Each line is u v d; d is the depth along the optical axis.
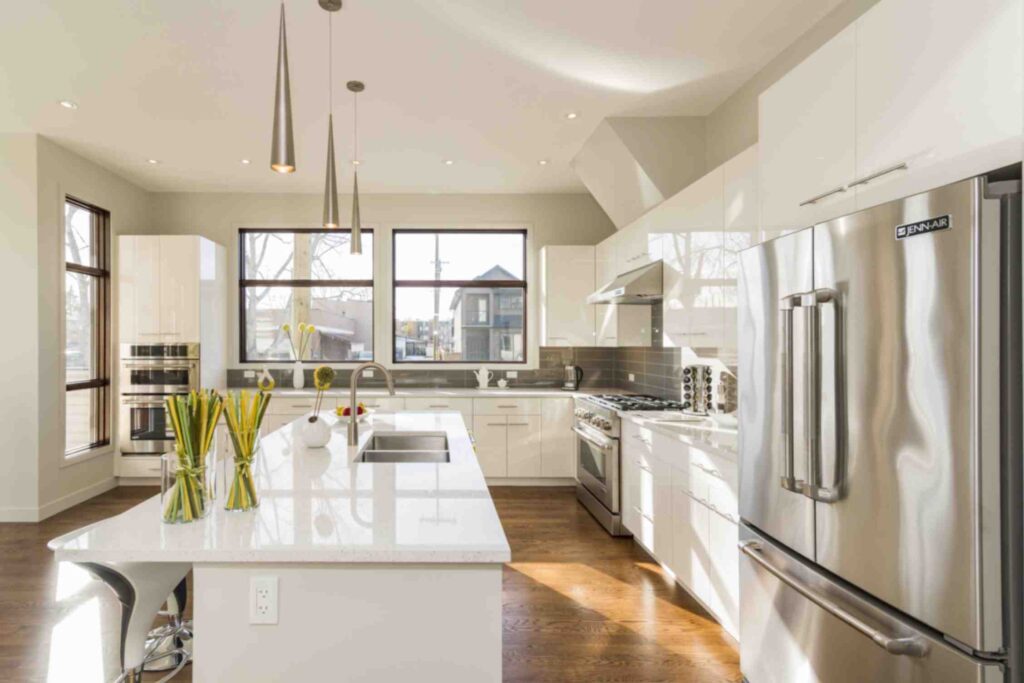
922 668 1.26
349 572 1.32
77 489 4.43
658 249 3.59
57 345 4.19
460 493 1.75
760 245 1.89
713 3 2.43
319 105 3.48
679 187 3.71
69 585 2.95
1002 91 1.12
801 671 1.69
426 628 1.33
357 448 2.50
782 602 1.79
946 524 1.20
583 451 4.54
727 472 2.34
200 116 3.67
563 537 3.77
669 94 3.34
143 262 4.93
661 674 2.20
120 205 5.04
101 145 4.22
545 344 5.31
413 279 5.80
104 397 4.87
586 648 2.38
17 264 3.98
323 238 5.75
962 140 1.21
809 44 2.63
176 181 5.19
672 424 3.18
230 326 5.56
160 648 2.04
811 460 1.57
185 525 1.43
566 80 3.15
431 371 5.74
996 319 1.13
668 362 4.34
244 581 1.31
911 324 1.28
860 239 1.43
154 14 2.51
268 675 1.31
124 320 4.91
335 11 2.47
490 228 5.75
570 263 5.30
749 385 1.96
